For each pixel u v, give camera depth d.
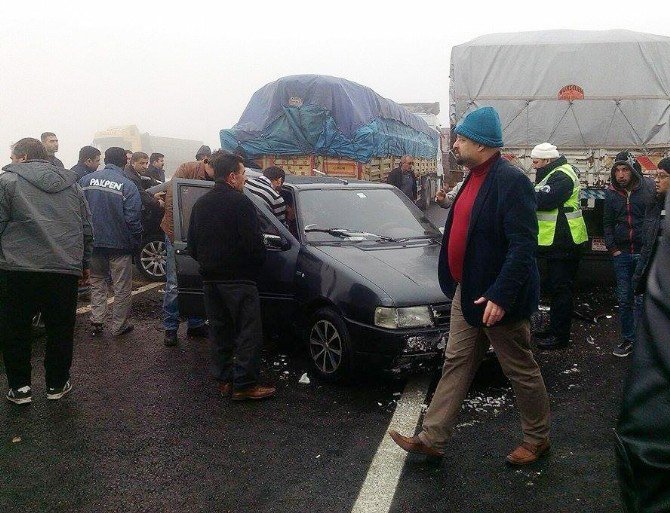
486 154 3.61
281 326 5.71
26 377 4.80
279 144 11.85
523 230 3.45
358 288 4.95
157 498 3.46
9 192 4.55
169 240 6.25
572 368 5.62
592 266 8.73
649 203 5.32
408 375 5.43
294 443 4.14
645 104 8.61
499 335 3.64
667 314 2.06
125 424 4.46
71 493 3.52
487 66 8.95
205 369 5.66
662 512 1.84
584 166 8.74
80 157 8.28
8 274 4.60
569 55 8.72
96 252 6.54
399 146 15.47
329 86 11.59
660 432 1.91
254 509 3.34
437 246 5.89
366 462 3.87
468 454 3.97
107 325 7.10
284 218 5.98
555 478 3.66
